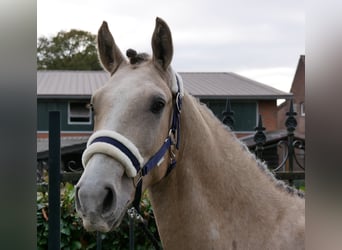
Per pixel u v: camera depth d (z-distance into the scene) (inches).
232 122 158.2
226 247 88.6
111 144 75.0
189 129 88.8
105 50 92.2
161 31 86.2
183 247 88.2
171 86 86.6
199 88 854.5
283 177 156.3
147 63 87.8
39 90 812.0
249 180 92.7
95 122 81.7
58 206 117.5
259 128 163.2
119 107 78.3
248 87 878.4
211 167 89.5
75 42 1537.9
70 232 147.3
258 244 89.7
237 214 90.3
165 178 88.0
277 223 91.6
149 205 149.3
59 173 117.9
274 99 823.1
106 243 151.1
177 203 88.2
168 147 84.4
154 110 80.1
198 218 87.8
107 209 72.7
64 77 940.0
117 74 85.4
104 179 72.6
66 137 797.9
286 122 164.4
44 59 1521.9
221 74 1019.9
